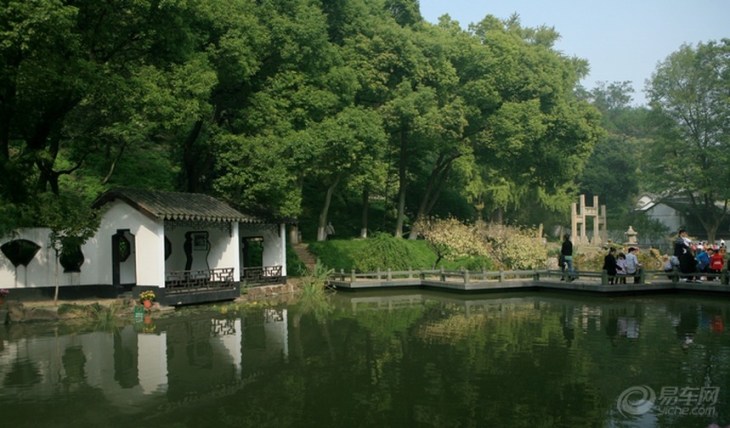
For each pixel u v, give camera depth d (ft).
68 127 77.97
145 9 63.46
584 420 29.66
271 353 44.98
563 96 131.85
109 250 71.92
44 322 59.26
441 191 148.87
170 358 43.37
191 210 72.33
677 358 42.14
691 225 188.14
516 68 122.01
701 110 154.20
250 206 86.53
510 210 173.88
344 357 43.52
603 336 50.52
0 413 31.17
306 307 72.69
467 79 122.11
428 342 48.98
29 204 66.95
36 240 68.28
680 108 156.25
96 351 45.73
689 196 172.04
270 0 89.35
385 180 127.24
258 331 54.75
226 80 83.87
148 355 44.39
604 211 170.50
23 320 59.06
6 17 52.34
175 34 68.69
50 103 67.10
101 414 30.91
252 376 38.14
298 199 87.86
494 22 138.92
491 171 144.87
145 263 68.85
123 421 29.86
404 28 115.85
